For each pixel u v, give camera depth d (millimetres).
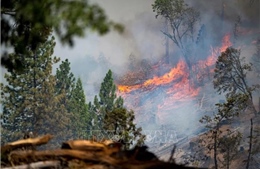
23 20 11094
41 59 65188
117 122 23375
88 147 7461
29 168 7133
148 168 6461
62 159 7207
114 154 7184
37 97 64625
